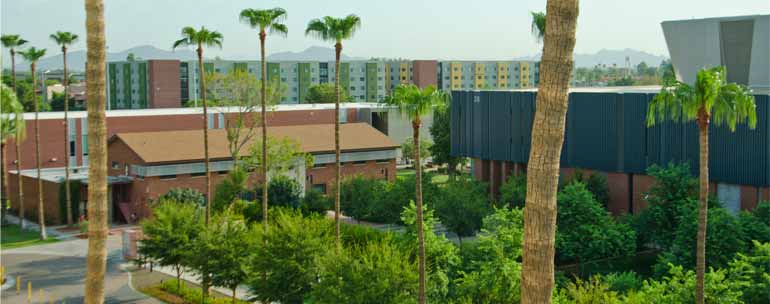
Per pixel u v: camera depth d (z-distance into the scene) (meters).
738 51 46.19
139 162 56.16
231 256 30.84
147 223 34.66
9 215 60.41
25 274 40.53
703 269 21.77
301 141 65.31
